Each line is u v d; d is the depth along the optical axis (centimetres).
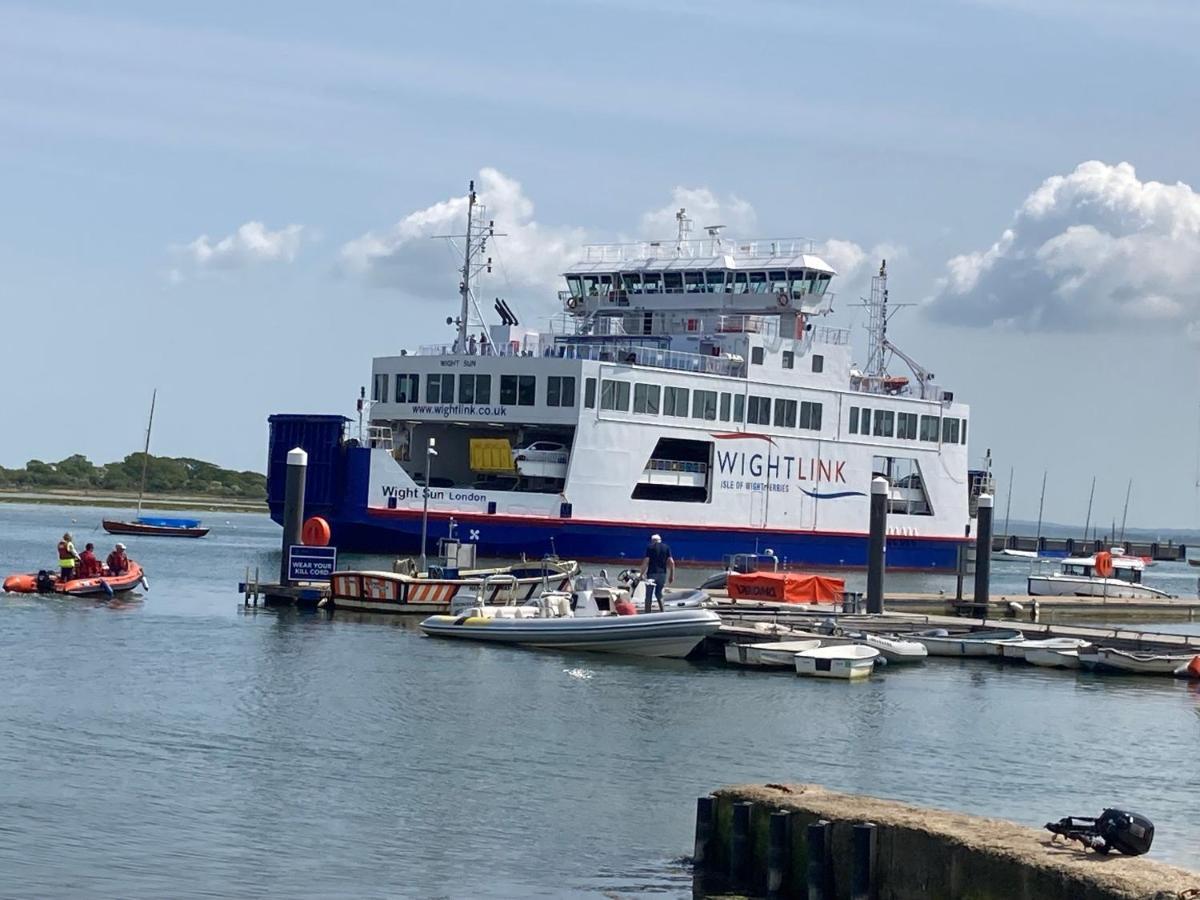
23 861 2978
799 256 10212
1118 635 6881
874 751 4344
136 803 3431
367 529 8950
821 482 10500
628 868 3067
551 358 9156
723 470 9888
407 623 6638
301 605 7038
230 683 4953
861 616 6950
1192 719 5131
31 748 3909
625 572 6869
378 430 9575
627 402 9331
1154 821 3647
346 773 3788
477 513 9038
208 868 2992
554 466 9262
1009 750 4456
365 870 3019
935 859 2572
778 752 4262
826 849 2689
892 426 10975
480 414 9256
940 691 5509
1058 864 2425
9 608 6669
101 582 7281
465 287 9875
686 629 5941
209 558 11000
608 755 4116
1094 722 4994
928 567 11419
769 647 5872
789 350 10250
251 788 3606
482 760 3991
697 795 3709
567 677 5369
